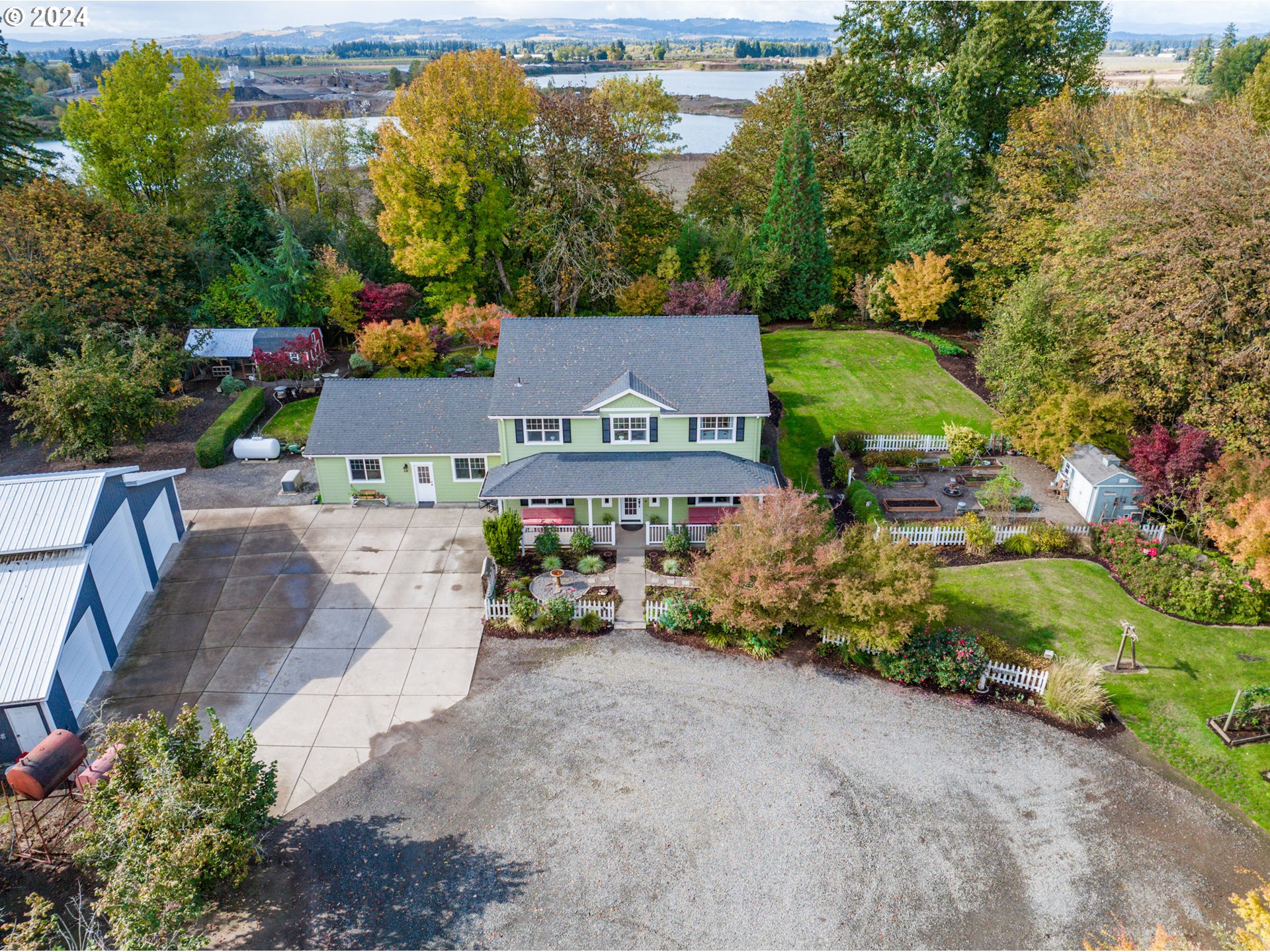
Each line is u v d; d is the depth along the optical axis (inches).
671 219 2094.0
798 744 799.7
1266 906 587.2
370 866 666.2
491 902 636.7
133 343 1424.7
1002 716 840.9
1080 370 1321.4
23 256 1517.0
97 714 826.2
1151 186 1175.6
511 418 1140.5
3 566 851.4
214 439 1402.6
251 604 1018.1
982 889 651.5
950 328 2018.9
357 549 1144.2
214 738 656.4
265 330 1739.7
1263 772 768.3
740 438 1170.0
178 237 1787.6
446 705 849.5
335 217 2381.9
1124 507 1160.8
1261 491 1010.1
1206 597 975.0
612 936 610.5
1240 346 1107.3
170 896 546.9
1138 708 850.1
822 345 1872.5
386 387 1291.8
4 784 746.2
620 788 744.3
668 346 1211.9
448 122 1715.1
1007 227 1737.2
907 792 743.7
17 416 1291.8
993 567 1093.1
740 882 654.5
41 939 529.7
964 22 1998.0
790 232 1962.4
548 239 1854.1
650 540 1146.0
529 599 978.1
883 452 1373.0
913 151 1939.0
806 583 869.2
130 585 989.8
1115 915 631.8
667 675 898.7
